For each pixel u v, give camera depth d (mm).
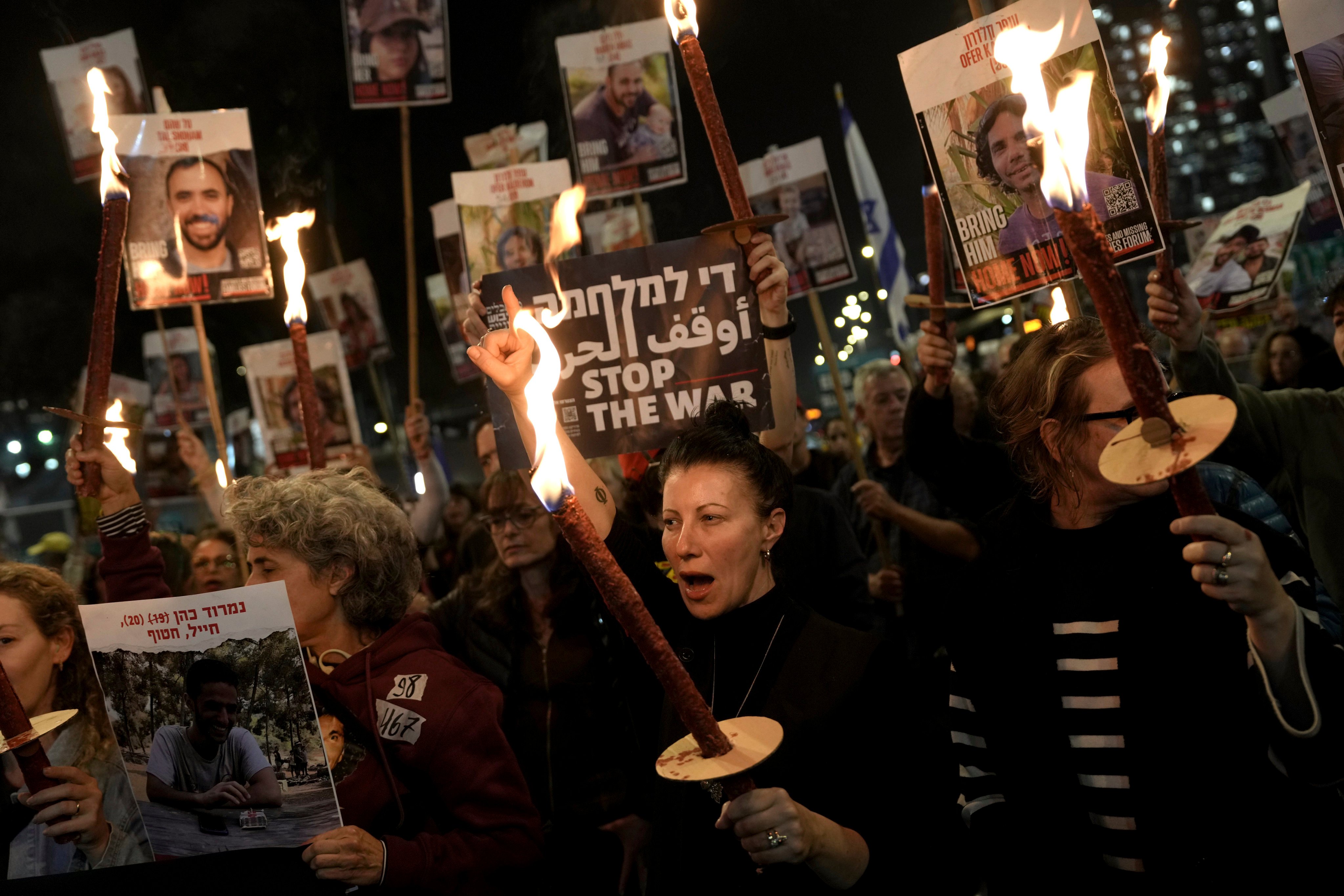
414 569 2002
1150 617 1620
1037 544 1773
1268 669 1355
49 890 1627
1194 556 1254
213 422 3438
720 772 1085
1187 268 4852
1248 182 23906
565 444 1958
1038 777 1693
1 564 2107
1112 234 2242
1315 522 2561
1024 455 1804
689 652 1858
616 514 1977
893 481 4438
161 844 1674
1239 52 23891
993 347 10102
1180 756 1567
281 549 1868
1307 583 1528
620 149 4270
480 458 3848
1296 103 3627
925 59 2406
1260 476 2625
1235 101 24016
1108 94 2232
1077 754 1660
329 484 1953
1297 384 4316
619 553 1958
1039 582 1744
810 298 4199
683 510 1720
